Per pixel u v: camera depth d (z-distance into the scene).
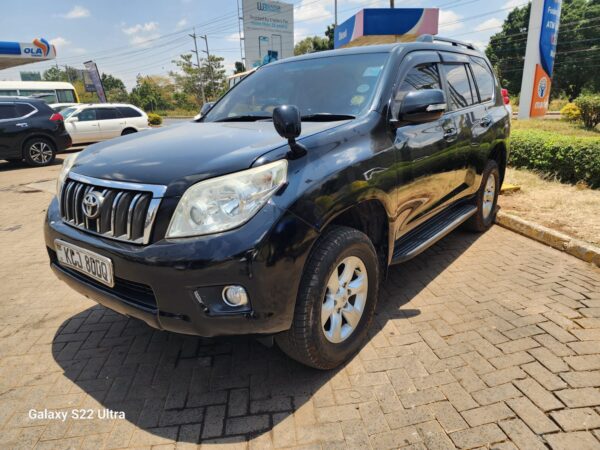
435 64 3.40
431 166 3.05
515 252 4.02
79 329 2.93
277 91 3.17
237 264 1.79
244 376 2.36
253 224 1.83
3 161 12.00
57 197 2.61
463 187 3.79
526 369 2.29
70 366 2.51
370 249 2.40
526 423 1.93
